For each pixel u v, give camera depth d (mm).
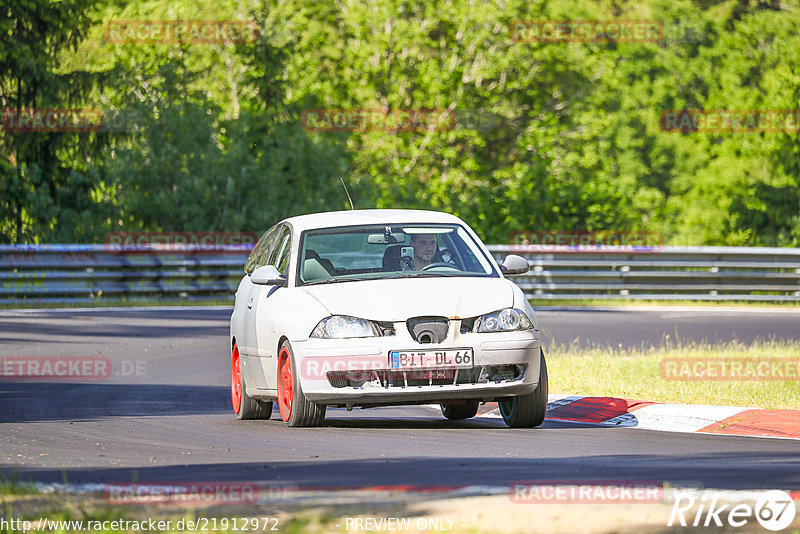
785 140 157625
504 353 32594
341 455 28094
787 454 28016
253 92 135875
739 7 181250
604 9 176250
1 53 116562
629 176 164250
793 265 96062
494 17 154125
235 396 38781
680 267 96312
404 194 135500
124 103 120000
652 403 37094
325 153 122625
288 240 36875
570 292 94500
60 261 88562
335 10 163375
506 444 30047
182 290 92375
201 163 115688
